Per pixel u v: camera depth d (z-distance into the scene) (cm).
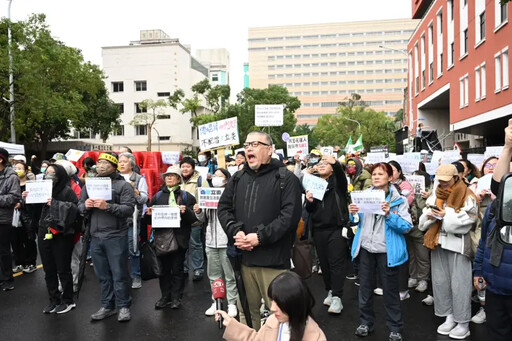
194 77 7375
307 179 575
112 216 579
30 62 2489
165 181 638
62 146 5472
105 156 584
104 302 601
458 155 927
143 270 618
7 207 698
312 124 13600
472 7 2561
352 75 13525
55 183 599
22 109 2731
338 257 598
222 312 307
